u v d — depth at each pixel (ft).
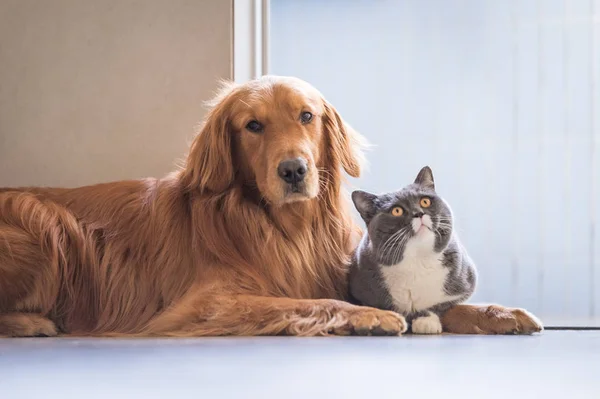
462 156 14.75
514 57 14.70
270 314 8.62
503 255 14.71
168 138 11.85
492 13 14.71
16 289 9.68
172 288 9.51
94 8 11.91
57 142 11.99
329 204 9.80
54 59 11.98
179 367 6.00
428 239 8.61
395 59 14.74
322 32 14.71
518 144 14.71
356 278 9.25
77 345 7.89
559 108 14.67
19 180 12.03
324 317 8.47
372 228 8.88
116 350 7.24
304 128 9.30
